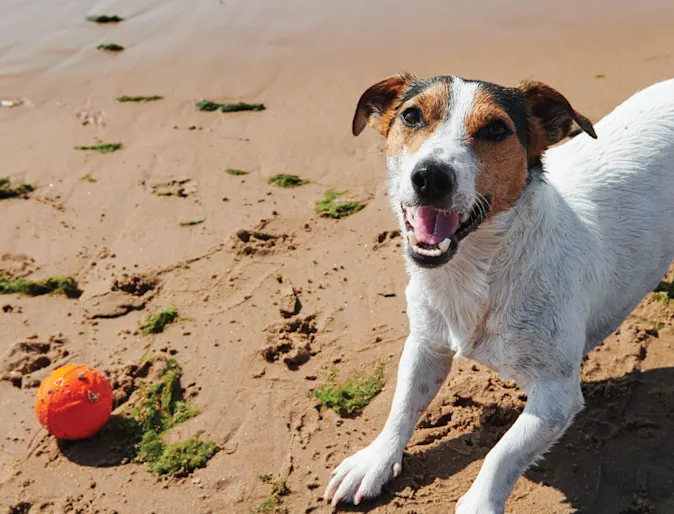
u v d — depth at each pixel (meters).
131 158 1.75
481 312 1.19
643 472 1.23
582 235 1.22
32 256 1.54
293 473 1.24
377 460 1.22
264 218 1.59
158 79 2.10
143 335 1.41
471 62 2.11
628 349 1.36
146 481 1.24
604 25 2.29
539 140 1.21
